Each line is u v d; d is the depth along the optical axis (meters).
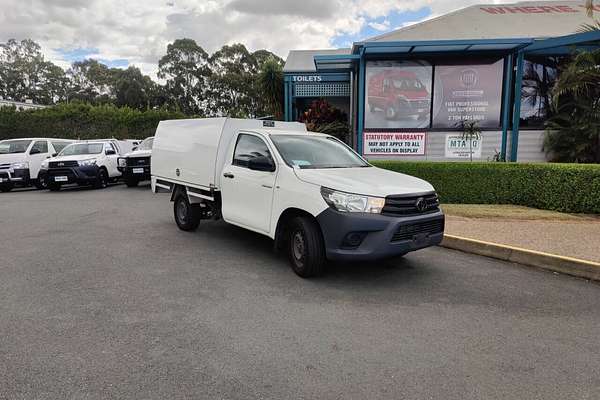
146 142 16.86
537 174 9.39
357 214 4.75
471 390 2.97
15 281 5.22
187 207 7.93
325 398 2.88
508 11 16.52
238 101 48.69
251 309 4.38
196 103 50.66
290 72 17.09
